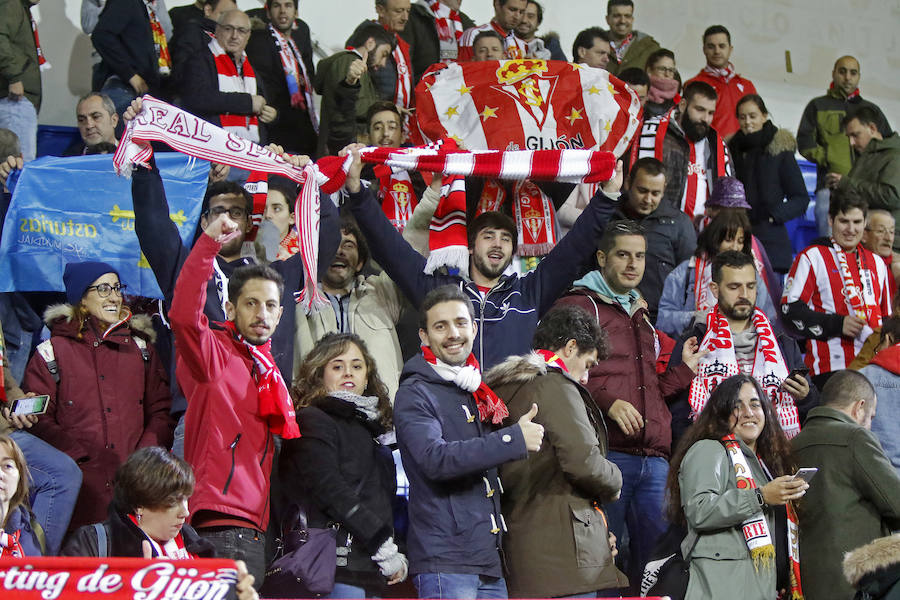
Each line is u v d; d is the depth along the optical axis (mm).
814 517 21766
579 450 18094
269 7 35625
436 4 38812
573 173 22906
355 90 33594
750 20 47844
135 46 32531
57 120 36719
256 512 17781
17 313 27156
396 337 25031
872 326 30938
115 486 16578
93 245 26656
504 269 23891
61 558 13586
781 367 25219
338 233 22844
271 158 22219
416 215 24984
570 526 18188
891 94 49719
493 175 23125
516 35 38312
